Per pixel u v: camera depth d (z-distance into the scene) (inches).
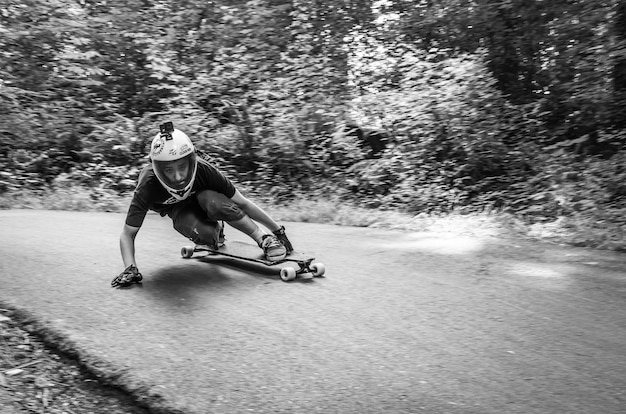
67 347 140.8
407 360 136.3
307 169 442.9
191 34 525.0
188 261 215.2
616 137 387.5
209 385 124.0
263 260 196.4
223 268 206.5
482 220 327.6
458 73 420.5
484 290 190.1
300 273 196.2
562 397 120.4
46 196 402.9
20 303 164.4
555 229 297.1
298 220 357.1
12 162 448.5
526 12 431.2
